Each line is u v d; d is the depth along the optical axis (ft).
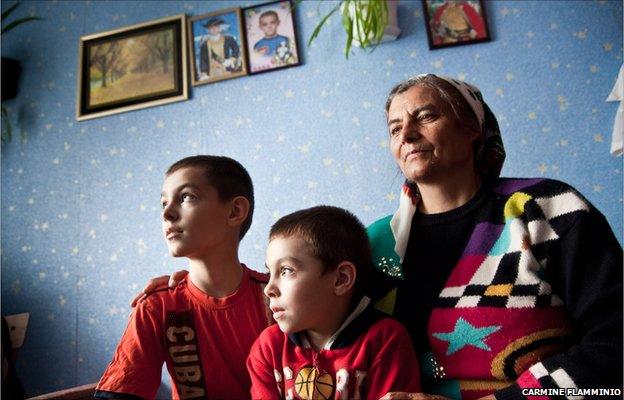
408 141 2.99
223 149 7.06
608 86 6.09
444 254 2.96
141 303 3.27
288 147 6.84
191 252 3.22
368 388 2.65
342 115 6.73
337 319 2.84
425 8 6.64
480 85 6.40
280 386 2.84
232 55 7.19
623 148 5.50
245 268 3.62
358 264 2.92
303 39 7.04
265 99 7.02
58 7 8.14
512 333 2.61
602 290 2.46
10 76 7.95
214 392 3.18
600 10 6.27
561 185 2.80
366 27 6.18
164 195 3.33
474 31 6.51
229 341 3.26
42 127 7.87
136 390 2.92
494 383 2.66
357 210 6.49
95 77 7.72
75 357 7.11
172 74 7.42
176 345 3.20
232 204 3.43
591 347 2.38
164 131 7.34
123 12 7.84
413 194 3.24
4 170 7.89
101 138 7.59
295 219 2.91
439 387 2.80
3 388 6.31
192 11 7.54
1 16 7.97
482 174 3.21
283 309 2.74
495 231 2.84
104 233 7.34
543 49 6.32
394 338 2.72
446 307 2.81
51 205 7.62
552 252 2.65
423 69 6.57
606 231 2.64
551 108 6.17
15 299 7.46
